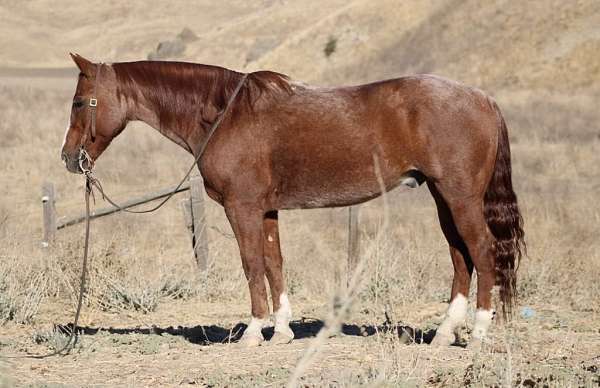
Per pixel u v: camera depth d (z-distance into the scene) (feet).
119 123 34.68
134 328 38.78
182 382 28.50
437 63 217.15
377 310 40.78
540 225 60.39
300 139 32.65
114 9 540.52
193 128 34.22
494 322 33.65
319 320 39.75
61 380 28.91
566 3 211.20
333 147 32.50
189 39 394.93
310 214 68.74
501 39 210.59
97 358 32.09
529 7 216.54
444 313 40.93
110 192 77.30
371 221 64.64
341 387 25.84
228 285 46.98
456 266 33.71
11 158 92.27
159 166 87.56
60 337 34.53
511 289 32.76
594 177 84.48
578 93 174.09
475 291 43.47
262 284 33.65
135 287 43.80
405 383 26.23
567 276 45.98
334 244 57.16
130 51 476.13
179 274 47.75
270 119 32.94
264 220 34.32
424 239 55.98
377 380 23.29
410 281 43.80
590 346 32.55
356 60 239.30
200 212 49.14
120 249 49.52
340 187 32.94
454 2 235.61
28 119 123.34
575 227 59.11
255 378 28.07
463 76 203.41
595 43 194.18
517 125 121.39
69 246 47.14
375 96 32.63
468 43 216.33
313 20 405.39
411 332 35.94
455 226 33.04
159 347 33.78
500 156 32.78
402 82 32.65
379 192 32.94
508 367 25.63
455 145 31.89
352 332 36.29
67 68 381.19
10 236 52.42
